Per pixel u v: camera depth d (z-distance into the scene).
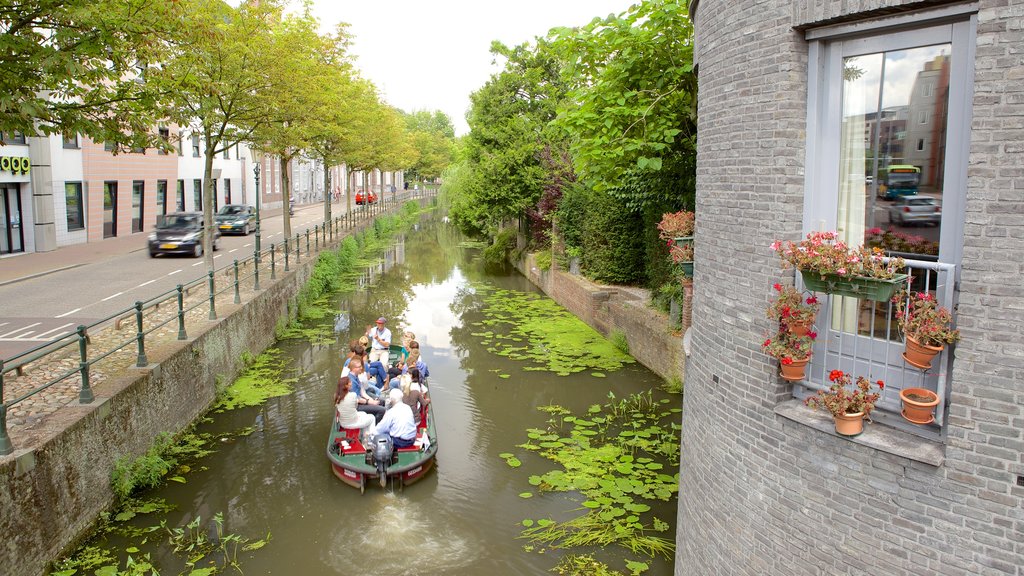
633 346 15.95
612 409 12.79
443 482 9.98
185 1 10.95
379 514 9.05
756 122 4.55
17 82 8.15
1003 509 3.37
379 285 26.44
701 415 5.57
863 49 4.06
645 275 19.22
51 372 9.71
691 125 10.71
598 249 19.77
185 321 13.20
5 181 22.88
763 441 4.63
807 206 4.36
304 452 10.95
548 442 11.35
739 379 4.86
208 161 17.38
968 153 3.55
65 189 26.58
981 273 3.35
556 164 24.56
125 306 15.09
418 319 20.53
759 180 4.55
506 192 27.09
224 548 8.20
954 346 3.55
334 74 22.95
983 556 3.46
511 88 28.48
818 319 4.38
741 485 4.88
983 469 3.42
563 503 9.34
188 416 11.44
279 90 17.39
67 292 16.81
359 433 10.40
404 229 49.81
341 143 30.05
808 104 4.32
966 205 3.41
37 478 7.03
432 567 7.85
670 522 8.72
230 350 13.78
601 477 9.97
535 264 26.16
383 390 11.68
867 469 3.92
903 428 3.90
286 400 13.28
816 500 4.23
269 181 56.97
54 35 8.42
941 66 3.70
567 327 19.03
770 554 4.61
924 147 3.79
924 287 3.85
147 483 9.52
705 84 5.44
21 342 11.89
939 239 3.72
